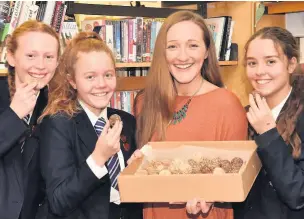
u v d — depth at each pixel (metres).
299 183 1.49
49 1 2.37
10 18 2.23
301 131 1.60
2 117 1.49
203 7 3.32
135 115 1.93
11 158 1.58
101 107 1.61
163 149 1.73
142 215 1.84
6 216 1.53
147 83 1.84
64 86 1.66
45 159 1.49
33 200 1.61
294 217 1.61
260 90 1.70
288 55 1.67
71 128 1.56
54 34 1.73
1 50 2.19
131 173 1.54
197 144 1.71
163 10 3.02
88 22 2.74
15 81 1.71
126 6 2.87
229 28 3.11
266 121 1.55
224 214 1.73
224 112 1.74
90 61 1.57
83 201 1.54
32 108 1.53
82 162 1.49
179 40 1.72
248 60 1.72
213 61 1.86
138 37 2.77
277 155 1.51
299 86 1.67
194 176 1.39
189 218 1.72
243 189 1.36
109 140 1.42
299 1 2.94
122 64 2.64
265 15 3.20
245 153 1.65
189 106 1.79
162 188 1.42
